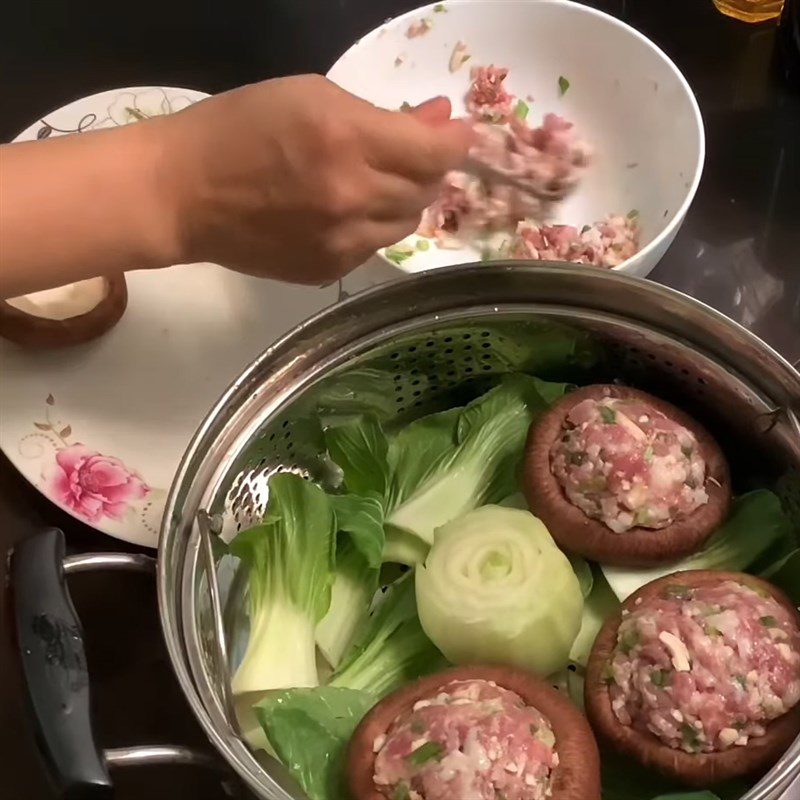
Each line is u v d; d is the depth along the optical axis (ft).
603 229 2.17
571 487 1.76
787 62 2.43
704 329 1.71
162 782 1.85
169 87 2.49
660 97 2.24
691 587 1.66
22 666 1.46
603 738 1.60
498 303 1.79
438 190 1.78
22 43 2.66
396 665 1.79
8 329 2.12
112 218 1.58
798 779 1.51
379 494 1.94
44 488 2.03
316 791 1.58
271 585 1.78
